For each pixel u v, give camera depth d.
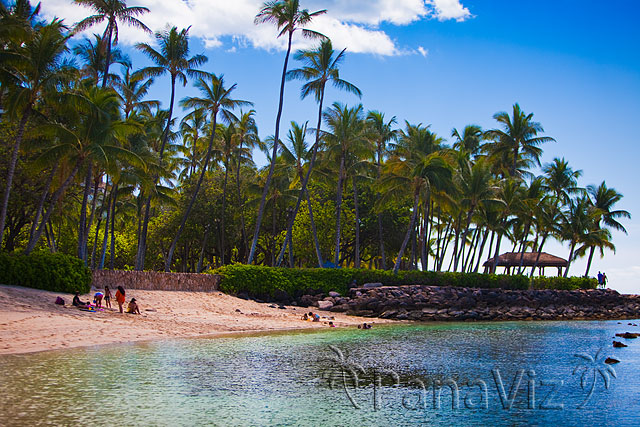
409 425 12.28
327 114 51.44
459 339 30.02
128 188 47.53
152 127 48.69
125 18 38.19
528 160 66.94
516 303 53.19
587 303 59.69
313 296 45.50
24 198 37.47
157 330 26.38
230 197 61.19
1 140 34.97
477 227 63.91
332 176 55.16
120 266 68.75
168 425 11.45
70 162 33.66
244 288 42.62
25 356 18.08
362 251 69.06
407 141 55.69
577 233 67.19
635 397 15.60
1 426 10.83
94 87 33.50
